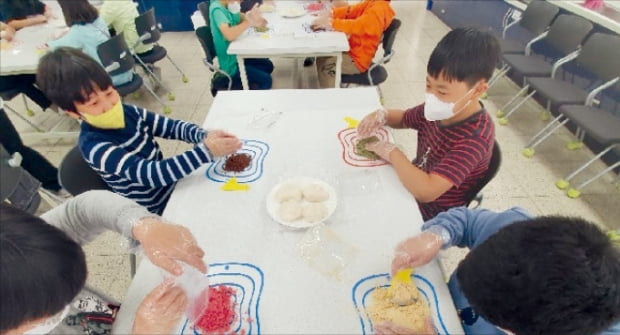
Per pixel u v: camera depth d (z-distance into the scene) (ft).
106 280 5.83
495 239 1.91
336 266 2.97
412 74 12.17
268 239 3.24
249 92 5.74
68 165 4.08
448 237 2.96
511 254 1.74
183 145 8.71
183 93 11.29
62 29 9.63
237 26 8.12
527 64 9.18
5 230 1.65
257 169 4.10
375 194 3.70
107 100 3.76
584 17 8.55
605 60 7.57
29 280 1.62
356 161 4.18
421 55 13.48
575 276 1.58
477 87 3.47
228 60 8.56
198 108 10.54
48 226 1.86
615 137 6.44
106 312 2.78
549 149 8.59
